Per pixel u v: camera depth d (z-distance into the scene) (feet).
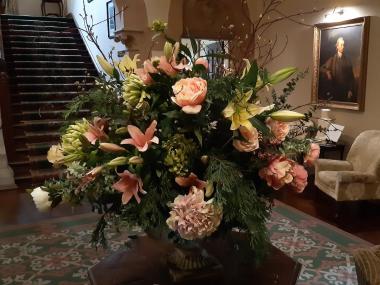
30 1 34.86
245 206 3.49
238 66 4.05
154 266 5.13
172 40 3.88
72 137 3.68
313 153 3.96
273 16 18.57
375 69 13.97
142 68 3.77
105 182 3.58
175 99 3.32
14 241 11.04
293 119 3.57
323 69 16.15
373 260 4.71
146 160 3.46
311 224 12.20
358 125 14.99
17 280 8.86
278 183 3.69
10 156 18.01
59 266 9.51
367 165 13.46
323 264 9.52
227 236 4.60
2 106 17.42
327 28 15.72
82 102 3.90
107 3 22.21
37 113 20.44
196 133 3.46
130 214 3.78
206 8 17.48
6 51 24.88
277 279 4.83
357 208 14.05
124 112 3.72
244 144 3.50
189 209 3.28
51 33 28.07
